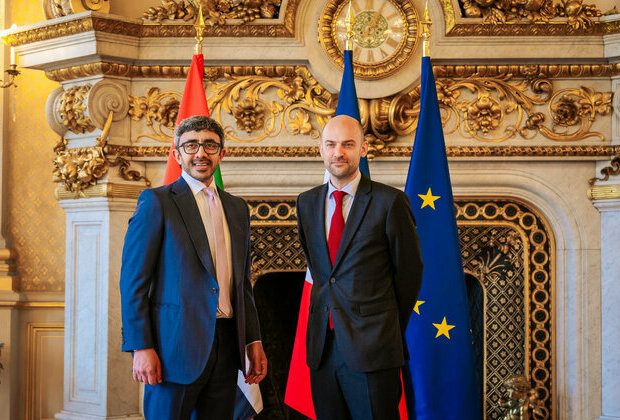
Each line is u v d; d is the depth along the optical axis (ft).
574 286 15.40
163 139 15.66
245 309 9.45
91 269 15.72
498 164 15.43
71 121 15.56
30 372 17.43
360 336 8.91
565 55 14.93
